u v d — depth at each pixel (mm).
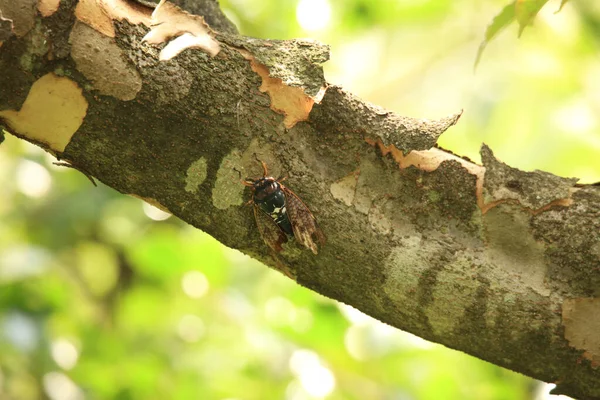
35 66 1486
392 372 2174
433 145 1533
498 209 1534
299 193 1528
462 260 1528
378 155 1536
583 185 1549
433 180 1539
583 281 1525
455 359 2211
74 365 2328
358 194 1535
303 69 1524
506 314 1525
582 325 1524
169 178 1521
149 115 1506
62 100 1498
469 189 1539
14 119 1504
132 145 1512
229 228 1535
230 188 1524
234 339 2266
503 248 1534
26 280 2273
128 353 2434
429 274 1526
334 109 1531
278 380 2164
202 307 2404
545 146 2523
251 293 2494
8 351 2188
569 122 2506
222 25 1646
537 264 1531
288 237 1528
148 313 2533
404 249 1529
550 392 1549
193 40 1519
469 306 1527
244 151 1521
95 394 2311
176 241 2410
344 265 1532
